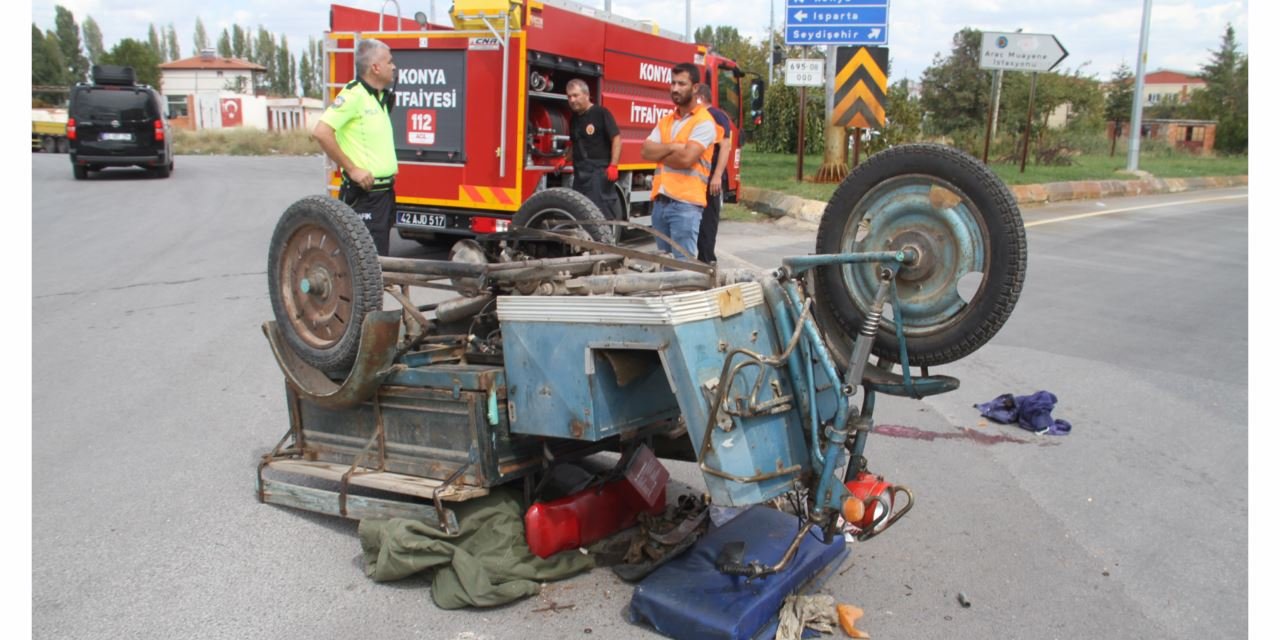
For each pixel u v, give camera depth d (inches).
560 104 423.5
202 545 157.2
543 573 142.3
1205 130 1786.4
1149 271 438.3
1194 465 200.8
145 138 853.2
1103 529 168.9
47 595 139.2
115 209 637.3
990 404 236.4
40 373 257.0
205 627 130.5
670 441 172.7
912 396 147.2
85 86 839.7
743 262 402.3
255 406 231.9
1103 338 311.6
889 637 131.0
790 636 127.6
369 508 155.8
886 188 150.0
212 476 188.2
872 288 151.8
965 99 1220.5
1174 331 322.0
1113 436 218.8
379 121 229.8
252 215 610.5
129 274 401.7
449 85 396.8
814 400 134.5
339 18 422.0
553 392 139.6
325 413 173.3
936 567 153.0
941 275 145.1
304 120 2482.8
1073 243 521.3
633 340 128.2
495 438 146.9
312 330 170.2
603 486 154.2
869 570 151.7
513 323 143.2
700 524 150.3
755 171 807.7
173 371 260.5
